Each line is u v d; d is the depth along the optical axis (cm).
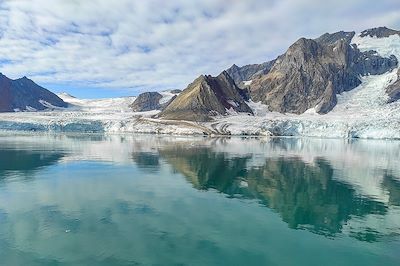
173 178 5525
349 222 3534
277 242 2967
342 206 4116
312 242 2988
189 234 3088
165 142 13225
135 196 4331
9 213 3547
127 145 11394
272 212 3803
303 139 17362
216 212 3734
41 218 3409
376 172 6506
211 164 7119
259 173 6162
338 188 5069
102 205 3903
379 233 3238
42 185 4859
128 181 5231
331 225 3431
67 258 2578
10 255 2603
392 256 2753
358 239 3083
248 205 4041
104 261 2547
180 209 3819
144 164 6950
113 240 2912
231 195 4491
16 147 10069
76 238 2936
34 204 3884
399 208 4075
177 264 2531
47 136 16050
